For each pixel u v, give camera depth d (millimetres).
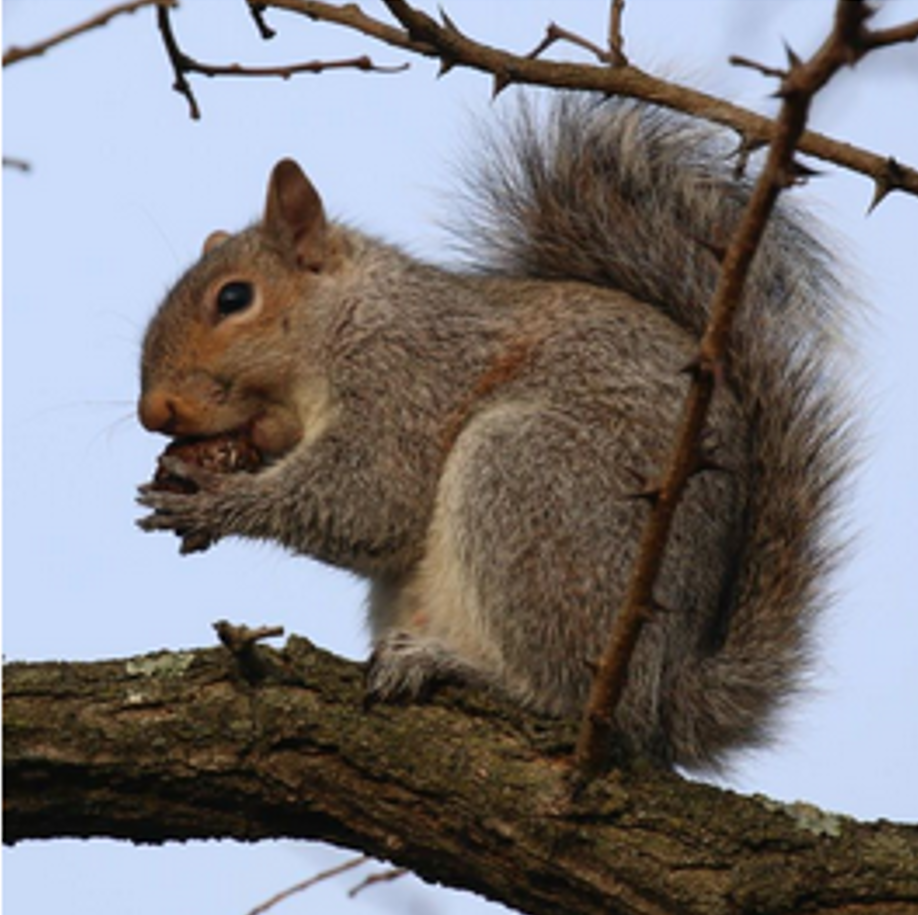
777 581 10203
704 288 10945
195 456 11445
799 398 10523
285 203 11688
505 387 10727
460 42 8367
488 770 8289
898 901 7934
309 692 8461
